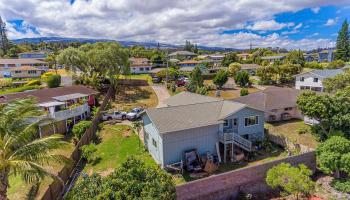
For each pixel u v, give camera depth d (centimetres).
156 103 4822
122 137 3027
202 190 1756
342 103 2602
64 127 3172
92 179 1276
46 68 8225
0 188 1289
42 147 1370
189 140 2358
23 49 12075
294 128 3238
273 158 2475
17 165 1275
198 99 3347
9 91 4706
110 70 5116
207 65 9475
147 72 8350
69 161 1578
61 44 15238
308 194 1880
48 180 1909
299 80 5406
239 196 1884
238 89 5847
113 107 4447
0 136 1318
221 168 2308
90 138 2912
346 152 1983
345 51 9600
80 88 4231
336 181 2034
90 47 5653
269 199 1895
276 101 3603
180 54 12838
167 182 1287
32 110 1505
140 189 1190
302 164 1969
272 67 6391
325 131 2744
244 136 2745
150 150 2608
